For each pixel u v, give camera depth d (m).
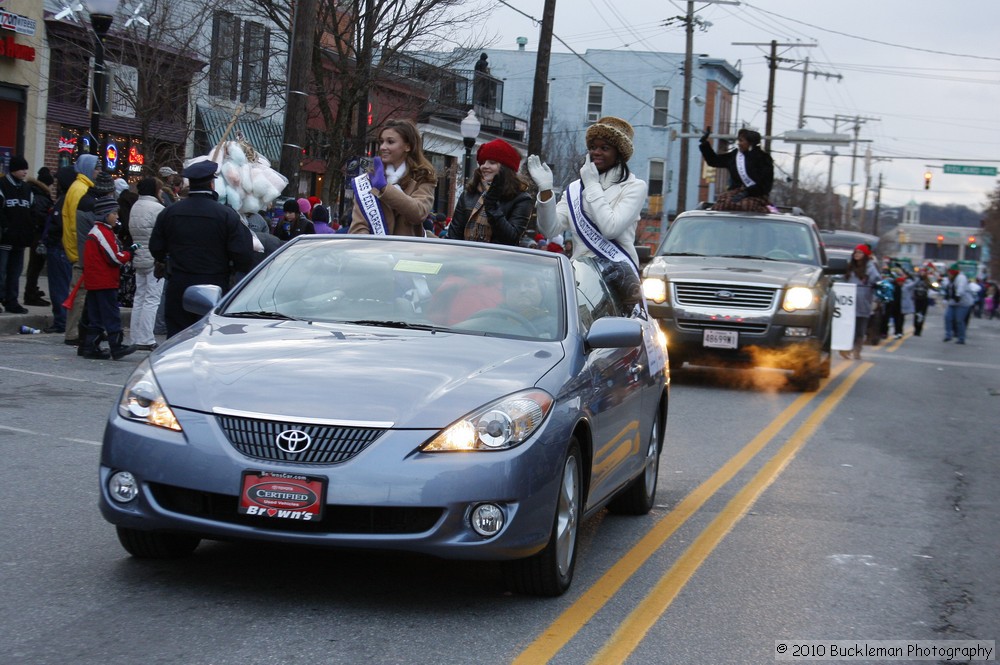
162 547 5.54
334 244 6.65
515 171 8.35
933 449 10.96
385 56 26.28
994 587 6.20
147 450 4.95
